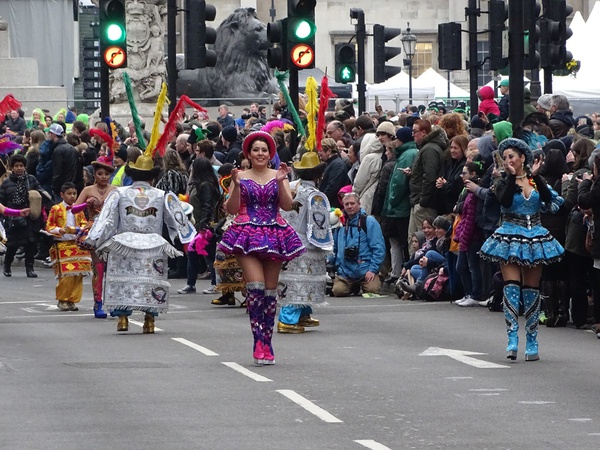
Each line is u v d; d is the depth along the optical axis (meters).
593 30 55.81
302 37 29.09
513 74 25.94
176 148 33.69
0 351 20.12
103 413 15.00
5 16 76.69
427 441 13.53
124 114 51.31
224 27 56.31
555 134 26.52
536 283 18.92
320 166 22.28
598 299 21.64
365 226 27.59
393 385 16.77
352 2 107.50
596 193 20.73
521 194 18.92
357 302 26.78
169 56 34.81
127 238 22.12
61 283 26.48
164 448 13.23
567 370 17.94
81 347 20.55
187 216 24.44
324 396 16.02
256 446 13.31
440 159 26.91
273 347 20.33
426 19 107.12
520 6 25.81
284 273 22.09
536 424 14.36
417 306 25.86
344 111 35.06
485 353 19.58
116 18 34.06
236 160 31.25
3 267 37.94
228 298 26.97
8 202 34.62
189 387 16.67
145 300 22.11
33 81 65.25
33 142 38.28
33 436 13.79
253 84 56.12
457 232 25.23
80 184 36.72
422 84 67.81
